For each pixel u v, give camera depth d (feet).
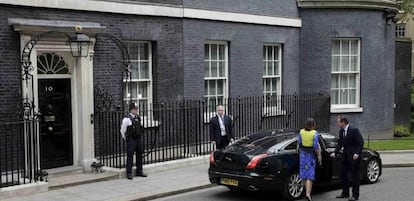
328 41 68.74
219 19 56.49
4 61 38.55
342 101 70.85
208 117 55.52
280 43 65.98
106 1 44.96
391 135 76.43
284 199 35.73
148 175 42.98
